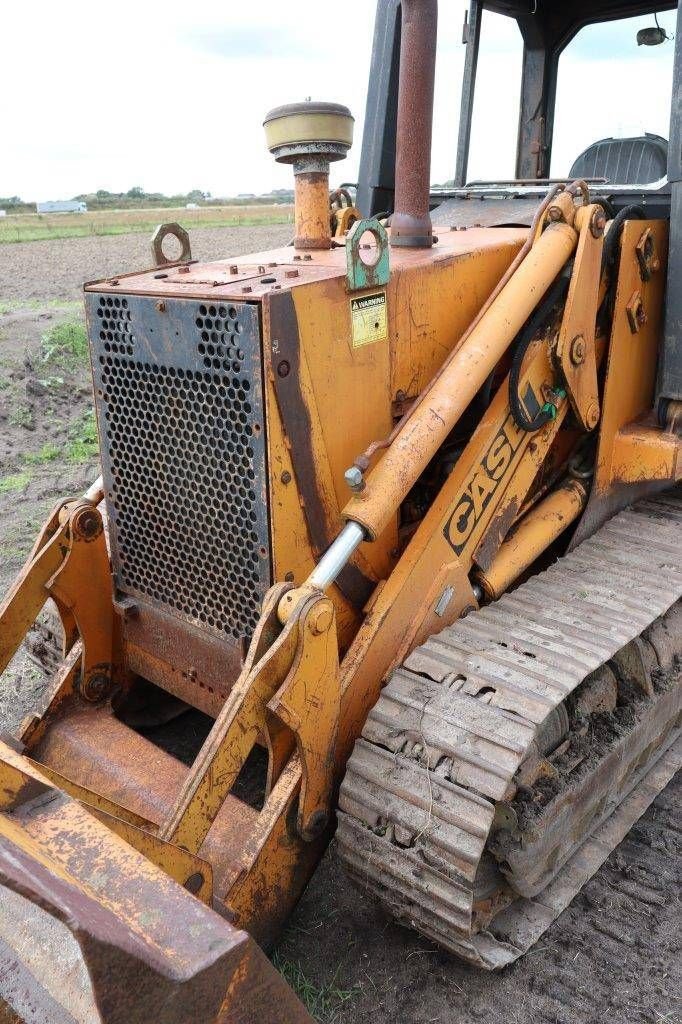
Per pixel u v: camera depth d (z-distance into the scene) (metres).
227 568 2.32
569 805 2.33
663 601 2.60
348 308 2.21
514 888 2.29
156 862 1.83
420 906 2.07
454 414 2.30
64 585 2.62
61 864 1.40
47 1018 1.22
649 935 2.47
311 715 2.09
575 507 3.00
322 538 2.27
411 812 2.03
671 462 2.93
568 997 2.28
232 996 1.38
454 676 2.24
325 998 2.27
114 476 2.58
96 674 2.78
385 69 3.60
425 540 2.44
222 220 35.75
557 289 2.62
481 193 3.68
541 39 3.89
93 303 2.44
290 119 2.51
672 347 2.97
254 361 2.04
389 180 3.75
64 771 2.55
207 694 2.52
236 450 2.17
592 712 2.55
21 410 7.88
